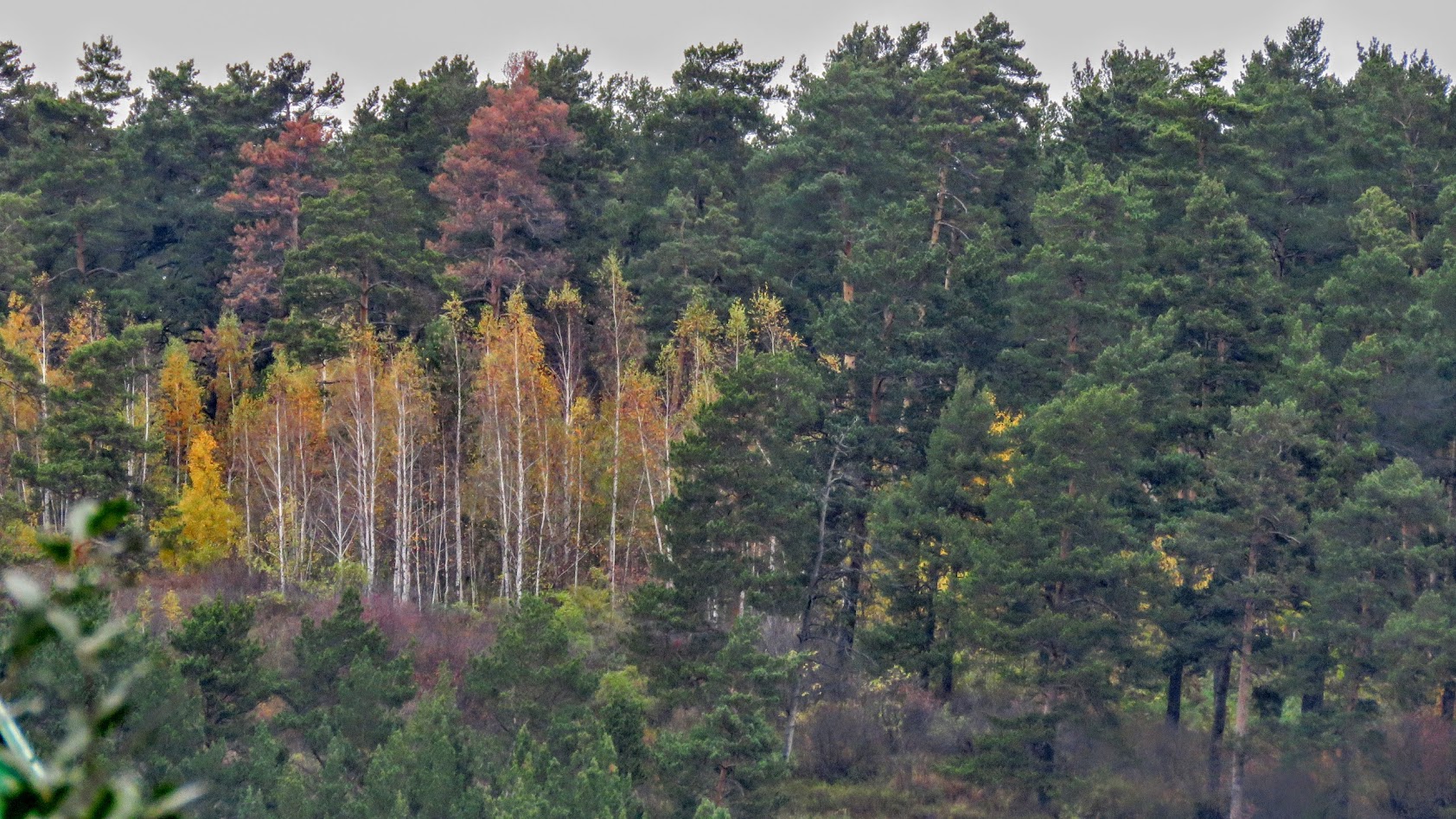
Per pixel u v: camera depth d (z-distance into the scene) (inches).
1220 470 6323.8
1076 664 6082.7
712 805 4097.0
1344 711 6018.7
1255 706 6520.7
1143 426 6373.0
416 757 4291.3
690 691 5472.4
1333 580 5949.8
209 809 3885.3
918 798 5836.6
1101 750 6107.3
